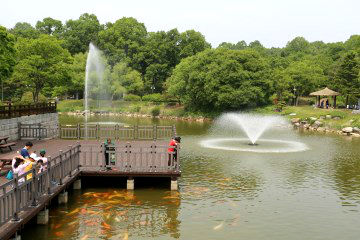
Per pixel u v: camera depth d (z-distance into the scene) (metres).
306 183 18.47
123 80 82.94
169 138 28.20
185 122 58.72
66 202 14.56
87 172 16.19
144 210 14.00
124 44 104.94
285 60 91.69
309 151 28.30
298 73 69.50
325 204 15.19
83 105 81.81
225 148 29.14
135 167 16.94
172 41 102.69
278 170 21.31
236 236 11.75
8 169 14.62
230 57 64.69
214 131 43.50
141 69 103.75
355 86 56.62
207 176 19.62
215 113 65.81
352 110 55.03
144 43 108.00
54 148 21.70
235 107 65.62
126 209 14.05
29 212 10.69
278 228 12.52
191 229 12.24
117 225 12.43
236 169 21.41
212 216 13.53
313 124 48.78
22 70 44.12
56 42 47.31
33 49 45.03
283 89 67.12
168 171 16.56
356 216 13.82
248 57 65.12
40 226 12.14
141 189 16.75
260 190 17.09
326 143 33.34
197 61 68.44
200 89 66.50
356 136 39.31
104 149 16.61
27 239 11.05
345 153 27.53
